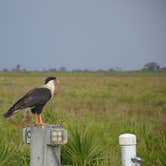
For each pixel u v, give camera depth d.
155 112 26.72
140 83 69.88
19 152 11.40
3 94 41.47
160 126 18.47
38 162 8.20
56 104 30.88
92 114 23.42
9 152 10.98
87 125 13.42
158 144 12.16
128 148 7.51
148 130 14.35
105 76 113.06
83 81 78.56
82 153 11.31
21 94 42.00
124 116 22.36
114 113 24.66
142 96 40.88
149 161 11.18
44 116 15.07
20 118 19.08
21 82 70.81
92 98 39.34
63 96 41.44
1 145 11.16
